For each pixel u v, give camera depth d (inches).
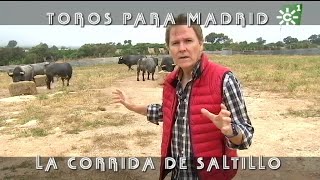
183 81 89.8
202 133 85.4
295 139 285.1
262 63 1184.2
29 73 809.5
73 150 277.7
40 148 286.4
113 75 989.2
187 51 84.0
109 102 477.4
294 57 1601.9
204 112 76.9
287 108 397.1
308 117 354.3
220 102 83.7
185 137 88.3
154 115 105.2
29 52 1477.6
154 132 319.3
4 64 1416.1
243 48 2338.8
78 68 1392.7
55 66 722.2
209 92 84.3
